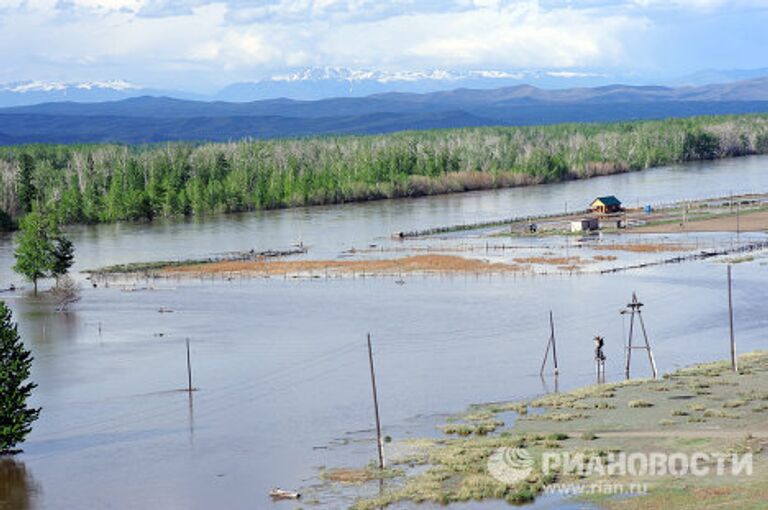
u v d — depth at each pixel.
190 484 77.44
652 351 119.06
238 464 81.88
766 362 105.31
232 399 105.19
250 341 136.38
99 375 119.00
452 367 115.00
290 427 92.81
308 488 74.31
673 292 158.50
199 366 121.94
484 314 147.88
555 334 131.75
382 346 129.00
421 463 77.94
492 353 121.88
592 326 136.00
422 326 141.00
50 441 92.44
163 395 108.38
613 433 80.75
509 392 102.06
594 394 95.94
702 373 101.88
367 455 81.62
